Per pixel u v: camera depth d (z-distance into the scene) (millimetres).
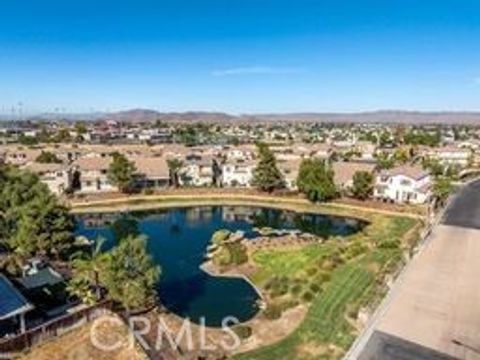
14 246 55531
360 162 129625
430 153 161250
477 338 36031
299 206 96938
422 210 89812
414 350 34156
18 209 59406
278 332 40375
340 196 101250
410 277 48781
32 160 123688
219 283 54219
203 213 93312
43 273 46188
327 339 37969
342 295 45938
